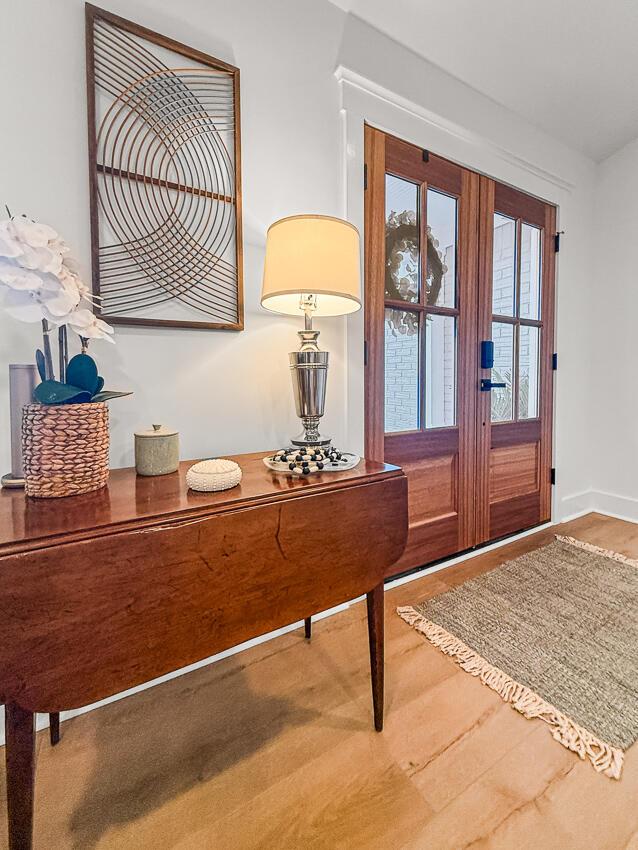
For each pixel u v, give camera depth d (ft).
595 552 7.29
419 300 6.48
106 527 2.40
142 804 3.04
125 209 4.06
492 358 7.34
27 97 3.58
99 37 3.85
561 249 8.48
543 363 8.45
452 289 6.89
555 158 8.12
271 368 5.00
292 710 3.92
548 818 2.89
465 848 2.71
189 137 4.35
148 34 4.05
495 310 7.53
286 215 5.00
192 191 4.39
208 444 4.63
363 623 5.33
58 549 2.24
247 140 4.71
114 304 4.05
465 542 7.31
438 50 5.99
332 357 5.50
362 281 5.74
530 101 7.13
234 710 3.93
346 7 5.28
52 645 2.25
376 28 5.57
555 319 8.59
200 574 2.68
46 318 2.80
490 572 6.57
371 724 3.73
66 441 2.84
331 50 5.25
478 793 3.08
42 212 3.68
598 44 6.22
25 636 2.18
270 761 3.37
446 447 6.95
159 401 4.33
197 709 3.95
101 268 3.97
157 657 2.57
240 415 4.82
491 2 5.41
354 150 5.49
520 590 5.99
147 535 2.49
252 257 4.82
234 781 3.21
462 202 6.82
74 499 2.83
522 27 5.82
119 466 4.15
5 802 3.11
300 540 3.11
